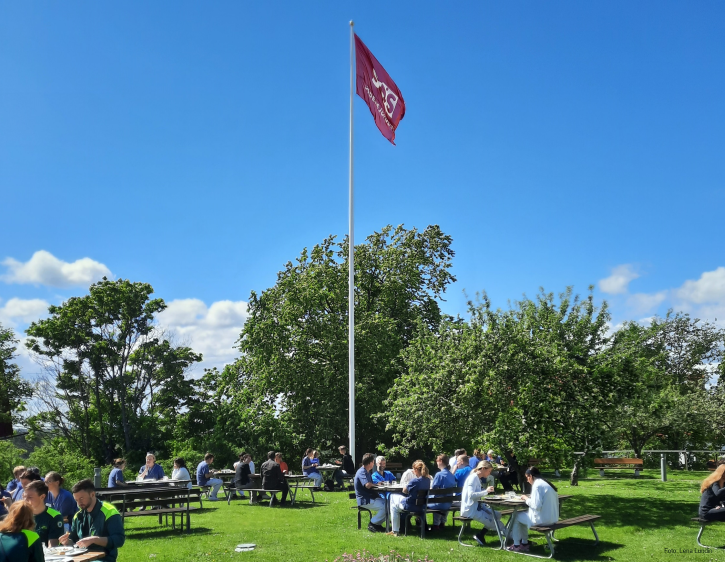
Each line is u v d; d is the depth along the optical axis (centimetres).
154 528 1254
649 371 1583
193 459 2812
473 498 1038
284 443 2852
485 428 1345
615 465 2338
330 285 2944
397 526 1152
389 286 2959
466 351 1352
